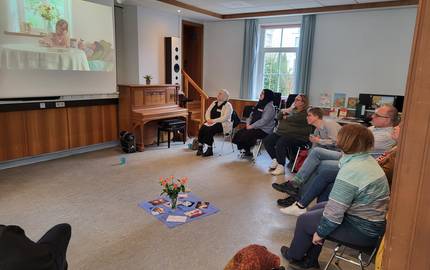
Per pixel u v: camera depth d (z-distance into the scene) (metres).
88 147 4.74
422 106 0.63
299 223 1.88
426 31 0.61
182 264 2.01
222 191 3.24
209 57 6.96
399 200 0.68
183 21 6.38
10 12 3.57
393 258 0.71
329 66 5.59
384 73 5.13
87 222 2.51
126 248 2.17
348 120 4.81
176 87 5.44
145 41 5.57
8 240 0.99
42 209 2.72
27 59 3.78
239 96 6.63
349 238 1.64
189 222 2.55
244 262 1.11
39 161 4.14
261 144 4.64
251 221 2.60
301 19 5.73
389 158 2.03
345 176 1.60
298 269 1.97
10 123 3.78
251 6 5.46
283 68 6.24
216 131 4.62
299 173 2.85
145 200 2.94
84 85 4.47
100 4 4.54
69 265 1.96
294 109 4.07
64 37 4.13
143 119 4.67
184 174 3.76
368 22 5.13
